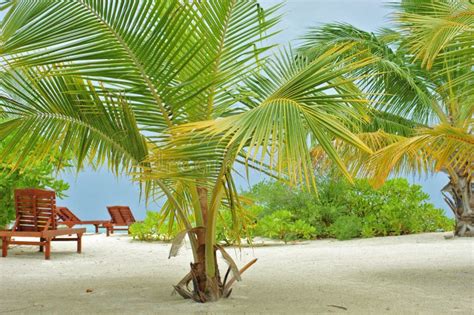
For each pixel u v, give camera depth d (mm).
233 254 10078
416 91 10695
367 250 9961
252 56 4719
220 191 4785
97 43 4359
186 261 8961
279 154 3422
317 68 3996
